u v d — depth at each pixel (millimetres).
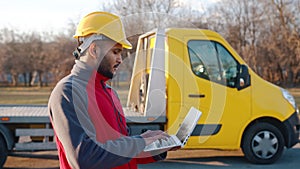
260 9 31469
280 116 6707
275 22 31891
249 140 6613
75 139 1753
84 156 1724
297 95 24875
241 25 30125
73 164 1757
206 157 7406
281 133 6770
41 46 33906
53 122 1836
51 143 6117
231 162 7004
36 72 35062
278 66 32594
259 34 31625
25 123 6051
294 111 6871
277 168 6535
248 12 30719
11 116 5945
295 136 6855
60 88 1866
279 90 6848
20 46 34156
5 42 33938
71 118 1792
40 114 6266
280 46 32000
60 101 1820
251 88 6559
